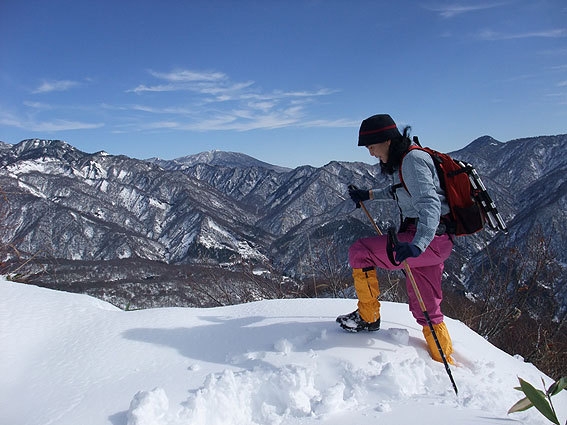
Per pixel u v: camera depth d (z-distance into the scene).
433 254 2.59
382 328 3.02
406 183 2.48
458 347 2.96
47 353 2.66
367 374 2.37
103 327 3.00
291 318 3.19
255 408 2.14
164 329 3.01
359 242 2.79
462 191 2.51
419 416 1.93
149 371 2.49
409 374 2.38
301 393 2.15
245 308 3.47
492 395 2.31
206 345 2.80
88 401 2.16
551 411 1.57
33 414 2.07
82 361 2.58
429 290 2.70
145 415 1.87
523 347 5.88
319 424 1.95
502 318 5.88
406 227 2.65
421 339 2.93
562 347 5.54
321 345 2.71
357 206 3.17
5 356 2.55
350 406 2.13
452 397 2.21
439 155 2.56
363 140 2.56
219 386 2.12
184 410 1.96
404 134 2.55
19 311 3.02
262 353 2.62
